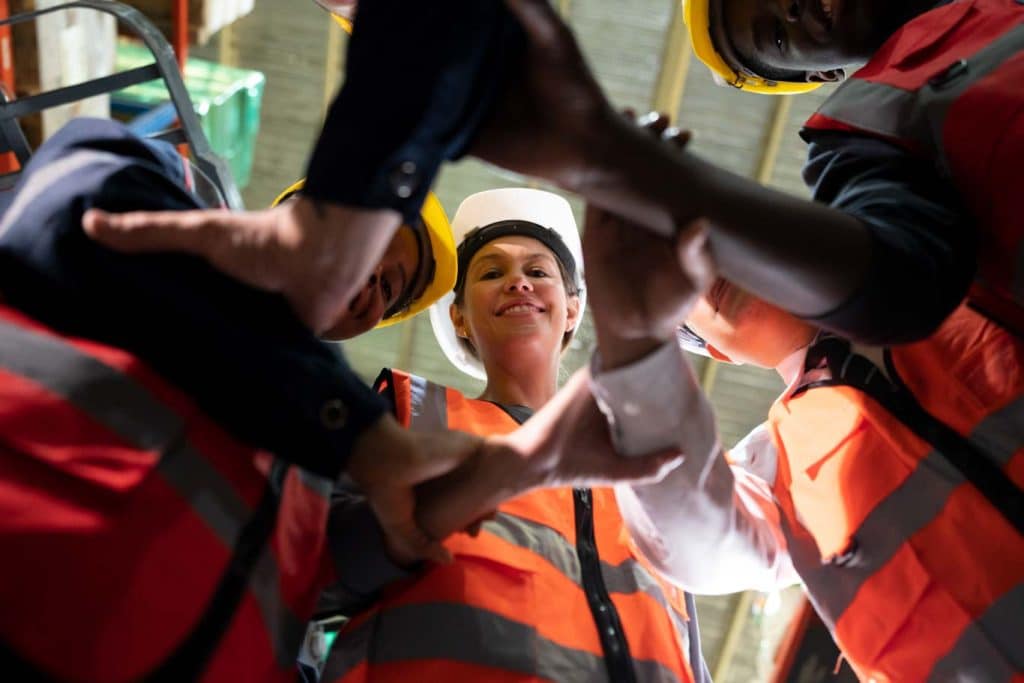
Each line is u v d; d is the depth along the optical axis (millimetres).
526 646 1674
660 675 1747
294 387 1275
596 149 1172
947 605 1610
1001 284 1588
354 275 1252
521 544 1805
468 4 1146
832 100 1731
